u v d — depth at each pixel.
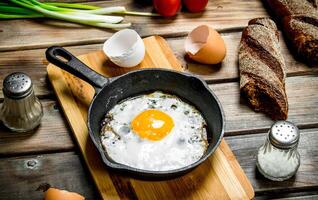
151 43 0.79
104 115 0.71
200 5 0.83
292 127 0.66
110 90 0.71
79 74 0.70
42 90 0.76
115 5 0.85
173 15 0.83
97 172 0.67
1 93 0.75
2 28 0.82
